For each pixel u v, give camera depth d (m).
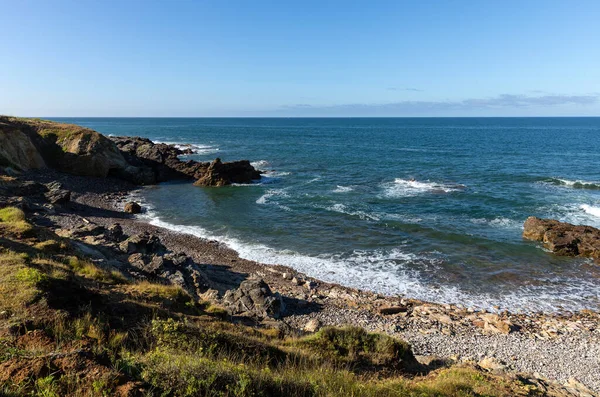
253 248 27.95
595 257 25.94
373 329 17.30
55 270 12.03
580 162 66.44
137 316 10.02
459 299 20.91
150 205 40.12
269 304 17.31
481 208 37.69
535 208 37.41
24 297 8.71
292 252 27.20
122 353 6.96
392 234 30.70
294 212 37.09
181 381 6.06
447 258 26.09
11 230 16.77
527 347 16.22
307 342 11.62
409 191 45.66
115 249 20.64
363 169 61.97
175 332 8.62
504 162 67.25
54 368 5.62
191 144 104.69
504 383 9.59
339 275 23.66
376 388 7.89
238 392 6.25
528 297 21.11
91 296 9.91
